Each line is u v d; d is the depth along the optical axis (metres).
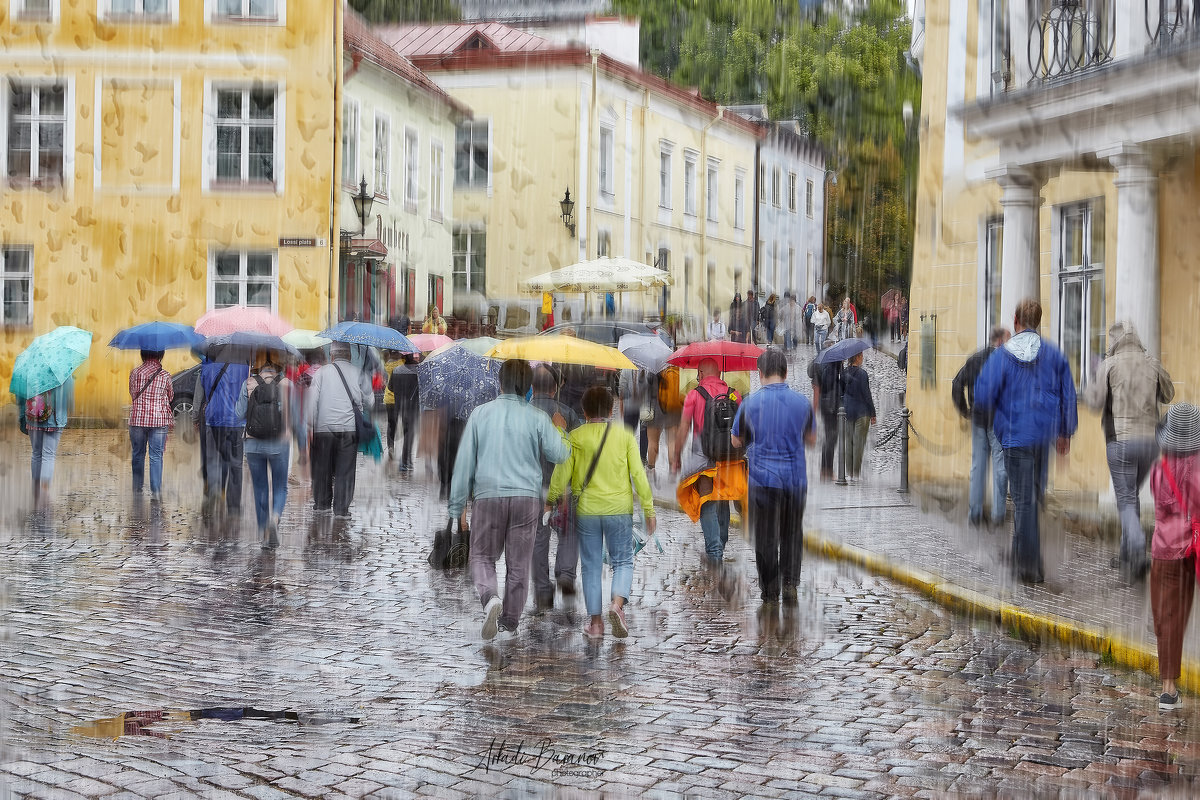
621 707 5.59
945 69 13.92
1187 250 11.07
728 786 4.55
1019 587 8.10
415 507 12.09
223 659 6.38
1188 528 5.60
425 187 13.85
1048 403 8.42
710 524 9.13
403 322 13.72
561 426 7.85
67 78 20.06
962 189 13.77
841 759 4.89
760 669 6.35
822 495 12.91
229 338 10.90
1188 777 4.72
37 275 19.59
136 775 4.52
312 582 8.51
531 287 12.38
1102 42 11.79
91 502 12.09
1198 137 10.61
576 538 7.97
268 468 10.08
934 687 6.02
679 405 13.99
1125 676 6.29
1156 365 8.41
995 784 4.62
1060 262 12.55
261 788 4.42
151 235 19.72
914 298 14.66
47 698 5.57
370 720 5.32
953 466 13.95
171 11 19.36
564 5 13.42
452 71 13.56
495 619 6.65
